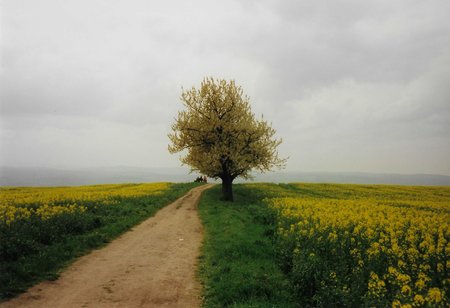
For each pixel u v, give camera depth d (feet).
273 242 56.34
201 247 54.08
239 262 44.14
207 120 127.03
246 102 131.64
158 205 104.58
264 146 126.52
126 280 37.93
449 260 41.01
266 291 34.30
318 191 168.35
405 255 42.80
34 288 34.22
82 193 122.01
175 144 128.77
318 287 32.48
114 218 74.49
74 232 58.49
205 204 111.45
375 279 32.50
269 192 150.92
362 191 175.94
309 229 58.75
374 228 60.54
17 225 52.11
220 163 123.13
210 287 36.45
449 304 26.76
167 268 42.78
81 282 36.78
